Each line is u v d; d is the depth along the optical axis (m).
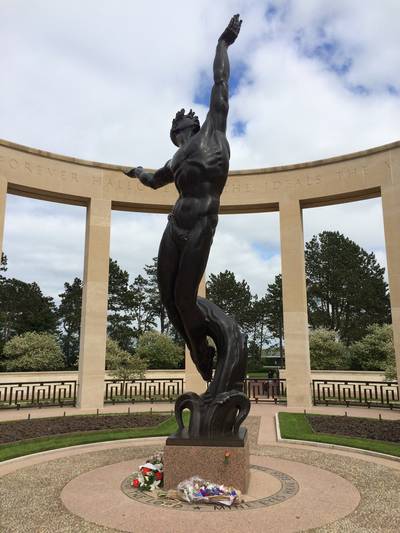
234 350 6.79
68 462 8.05
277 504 5.65
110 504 5.66
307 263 54.81
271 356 64.56
